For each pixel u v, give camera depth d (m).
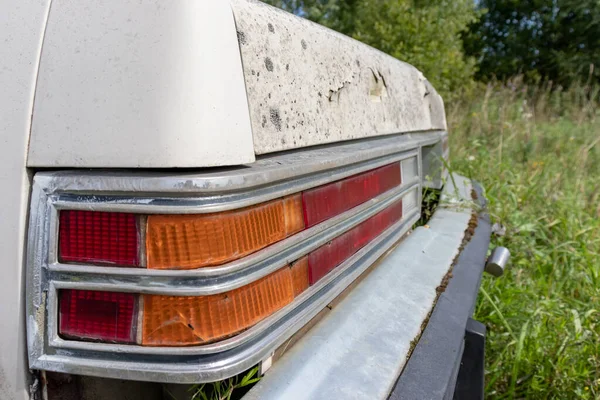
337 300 1.50
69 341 0.97
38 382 1.00
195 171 0.94
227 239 0.96
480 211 2.78
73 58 0.97
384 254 1.87
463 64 10.12
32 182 0.98
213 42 0.96
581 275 3.26
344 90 1.57
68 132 0.96
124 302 0.95
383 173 1.74
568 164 5.97
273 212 1.10
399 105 2.08
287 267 1.16
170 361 0.95
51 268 0.95
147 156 0.92
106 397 1.12
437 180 2.87
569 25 18.17
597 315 2.69
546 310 2.77
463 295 1.68
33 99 0.98
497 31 19.67
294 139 1.27
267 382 1.12
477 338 1.60
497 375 2.33
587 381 2.31
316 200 1.26
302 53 1.34
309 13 10.52
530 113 7.99
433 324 1.48
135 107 0.93
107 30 0.96
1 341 0.98
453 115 7.52
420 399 1.16
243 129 1.03
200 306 0.95
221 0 1.01
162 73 0.92
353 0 10.66
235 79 1.02
